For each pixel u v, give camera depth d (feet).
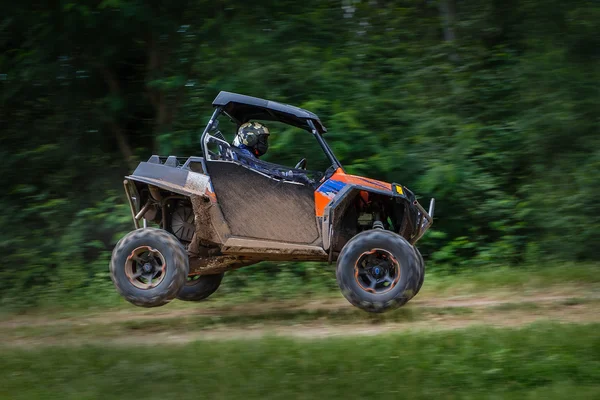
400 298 20.40
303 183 21.71
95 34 33.65
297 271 28.81
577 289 24.77
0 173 34.01
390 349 15.67
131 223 31.35
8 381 14.34
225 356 15.56
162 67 35.29
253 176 21.75
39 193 34.40
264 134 22.56
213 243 22.25
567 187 31.27
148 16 32.65
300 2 35.81
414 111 34.71
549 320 18.95
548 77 32.65
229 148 22.15
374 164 31.68
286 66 33.45
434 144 33.19
